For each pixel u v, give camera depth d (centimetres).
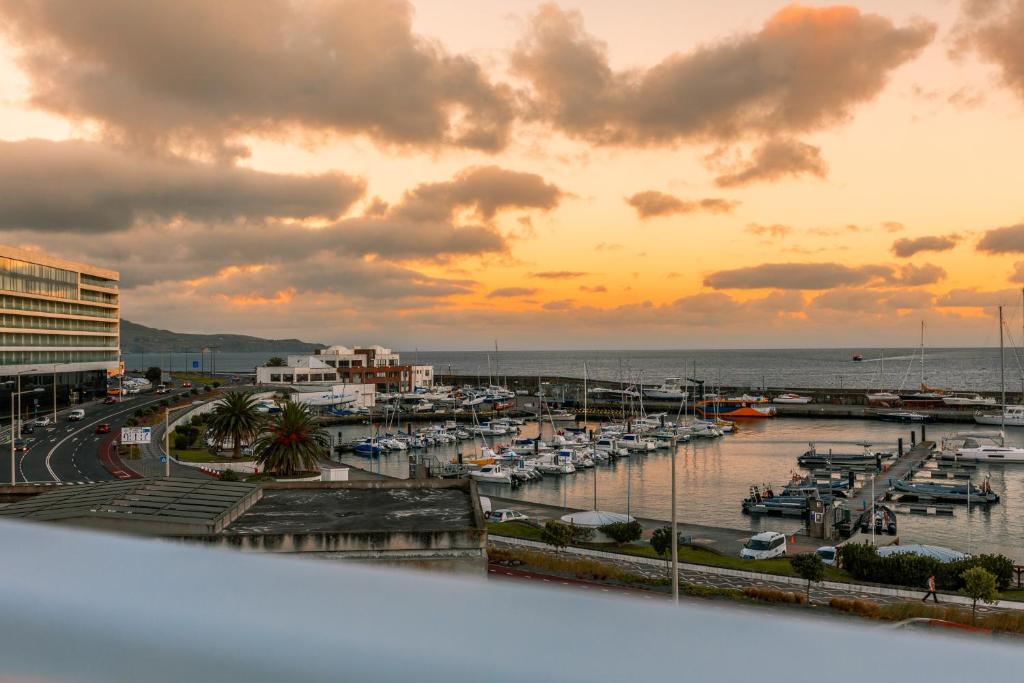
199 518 2403
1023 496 8300
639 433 12781
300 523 2498
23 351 11262
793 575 4488
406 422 15275
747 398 18962
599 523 5678
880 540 6209
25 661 148
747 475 9644
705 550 5441
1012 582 4694
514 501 7381
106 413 11356
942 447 11462
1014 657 129
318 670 135
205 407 12106
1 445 8269
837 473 9675
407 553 2245
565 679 122
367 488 2997
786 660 125
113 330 14225
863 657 129
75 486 2881
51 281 11994
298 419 7081
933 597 4088
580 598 156
